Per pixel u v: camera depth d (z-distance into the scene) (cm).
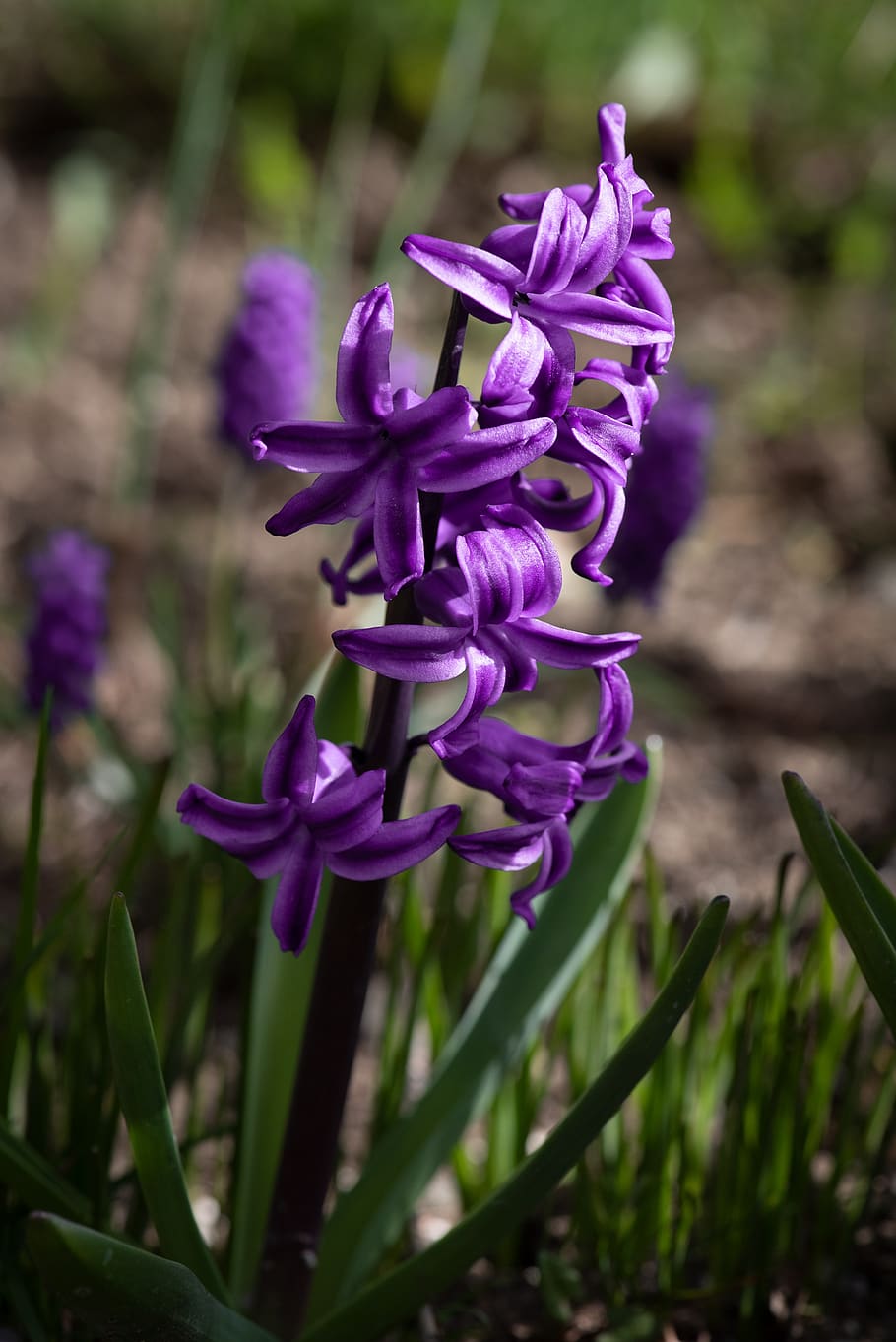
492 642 47
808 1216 62
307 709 47
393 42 197
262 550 126
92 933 72
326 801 47
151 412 125
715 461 146
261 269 93
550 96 202
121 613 114
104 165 192
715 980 59
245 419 96
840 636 119
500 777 49
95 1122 55
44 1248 46
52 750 86
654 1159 59
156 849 87
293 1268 53
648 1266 62
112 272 171
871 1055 60
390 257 147
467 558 46
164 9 201
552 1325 59
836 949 75
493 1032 56
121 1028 48
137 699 106
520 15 200
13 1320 57
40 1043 58
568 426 47
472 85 167
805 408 154
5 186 186
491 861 48
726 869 90
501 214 186
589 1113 49
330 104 198
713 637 118
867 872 51
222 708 84
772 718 108
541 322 46
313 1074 52
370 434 46
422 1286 50
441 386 48
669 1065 58
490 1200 50
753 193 191
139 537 115
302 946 48
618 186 46
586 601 122
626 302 48
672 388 80
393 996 60
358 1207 55
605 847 57
